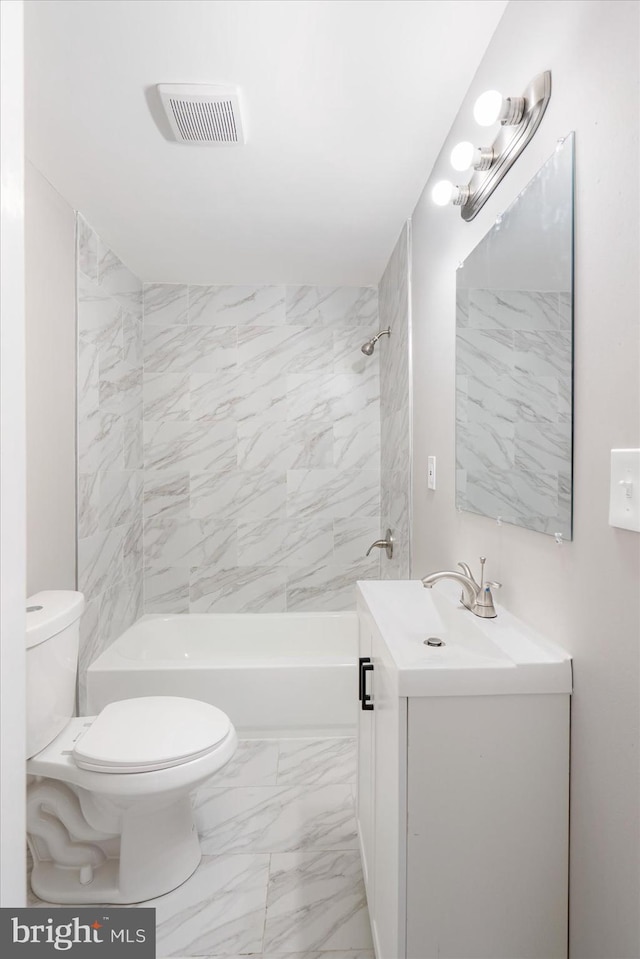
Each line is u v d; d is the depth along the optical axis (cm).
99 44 149
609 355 95
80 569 253
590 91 99
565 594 112
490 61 149
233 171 215
